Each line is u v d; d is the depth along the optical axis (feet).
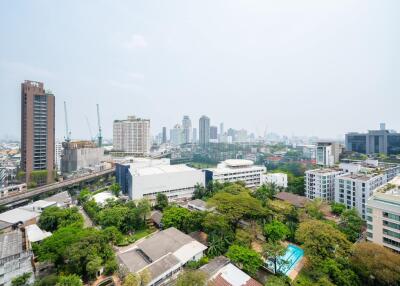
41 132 565.94
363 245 195.62
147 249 231.09
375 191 245.24
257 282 183.73
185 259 213.46
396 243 215.31
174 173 461.78
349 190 355.97
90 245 208.44
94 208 369.91
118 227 297.12
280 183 496.64
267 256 210.59
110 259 215.92
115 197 433.07
